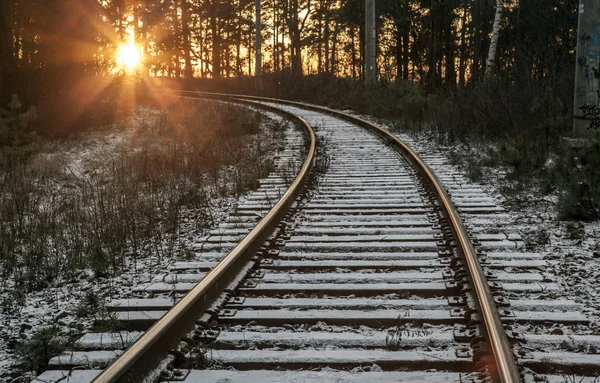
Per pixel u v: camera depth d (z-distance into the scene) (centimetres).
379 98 2573
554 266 627
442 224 779
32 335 509
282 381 382
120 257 724
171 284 599
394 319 479
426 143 1667
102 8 2023
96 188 1188
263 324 486
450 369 400
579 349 428
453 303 507
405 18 4106
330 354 419
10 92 1661
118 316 511
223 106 2514
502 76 1744
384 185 1080
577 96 1157
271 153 1538
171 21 6091
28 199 1013
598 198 834
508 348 375
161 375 388
